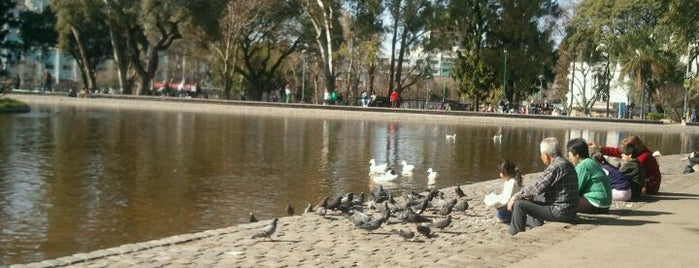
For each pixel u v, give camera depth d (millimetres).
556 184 9750
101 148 22906
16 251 9508
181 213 12297
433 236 9461
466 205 11523
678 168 19875
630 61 58812
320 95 87312
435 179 17781
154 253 8164
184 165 19062
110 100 61281
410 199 11859
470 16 61594
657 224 10078
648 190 13266
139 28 66875
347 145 27250
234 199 13875
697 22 20969
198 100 61094
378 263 7871
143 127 33625
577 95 94188
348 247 8727
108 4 59750
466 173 19422
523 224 9602
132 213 12203
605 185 10750
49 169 17391
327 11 63250
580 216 10656
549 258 7875
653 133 46500
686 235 9266
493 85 62781
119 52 68500
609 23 55000
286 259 8031
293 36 74562
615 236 9148
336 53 66875
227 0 63875
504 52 60812
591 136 40062
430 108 68750
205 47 69500
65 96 66375
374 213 11219
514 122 51594
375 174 18047
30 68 122688
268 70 85125
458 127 44531
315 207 11898
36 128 30688
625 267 7465
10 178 15719
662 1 21594
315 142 28141
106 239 10297
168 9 59312
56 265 7543
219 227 11234
